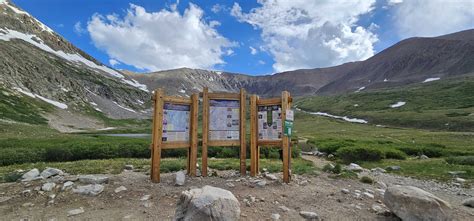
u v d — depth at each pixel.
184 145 12.15
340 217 8.02
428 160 23.83
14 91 118.06
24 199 8.84
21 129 59.31
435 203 7.39
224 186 10.62
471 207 9.71
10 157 18.64
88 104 157.62
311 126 128.62
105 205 8.51
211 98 12.62
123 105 193.50
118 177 11.35
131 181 10.96
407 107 146.25
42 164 17.94
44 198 8.93
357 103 185.25
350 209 8.68
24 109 104.06
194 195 7.00
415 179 15.20
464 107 122.69
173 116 11.83
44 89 141.88
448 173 16.78
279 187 10.75
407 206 7.54
